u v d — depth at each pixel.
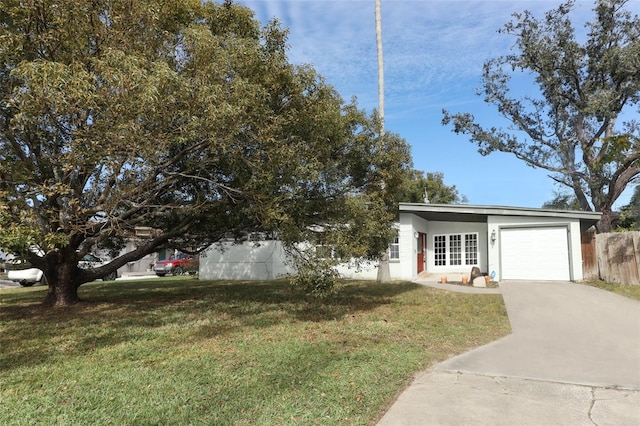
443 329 8.27
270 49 8.01
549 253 16.22
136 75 5.37
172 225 12.11
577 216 15.84
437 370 5.77
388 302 11.48
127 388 4.96
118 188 6.93
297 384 5.05
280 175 7.96
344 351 6.50
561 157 26.11
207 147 7.67
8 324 8.58
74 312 9.84
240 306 10.77
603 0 23.53
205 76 6.55
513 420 4.16
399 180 12.28
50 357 6.31
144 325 8.42
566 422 4.12
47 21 6.55
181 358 6.13
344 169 10.91
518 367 5.91
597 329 8.34
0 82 6.80
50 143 7.51
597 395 4.83
